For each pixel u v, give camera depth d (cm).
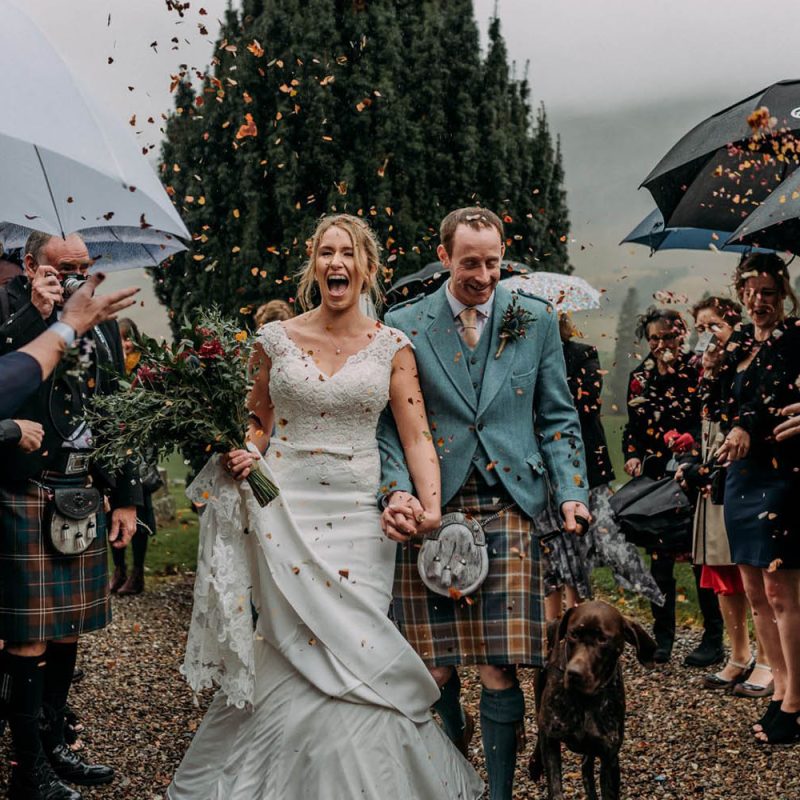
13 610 357
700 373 575
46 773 362
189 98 901
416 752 334
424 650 353
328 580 339
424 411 364
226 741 348
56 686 386
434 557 350
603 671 343
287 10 884
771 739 425
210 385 340
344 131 896
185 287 919
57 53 272
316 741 328
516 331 363
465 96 934
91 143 260
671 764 412
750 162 473
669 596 568
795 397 409
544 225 992
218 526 340
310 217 872
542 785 396
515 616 347
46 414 366
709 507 507
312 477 353
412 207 919
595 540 560
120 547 406
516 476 355
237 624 332
